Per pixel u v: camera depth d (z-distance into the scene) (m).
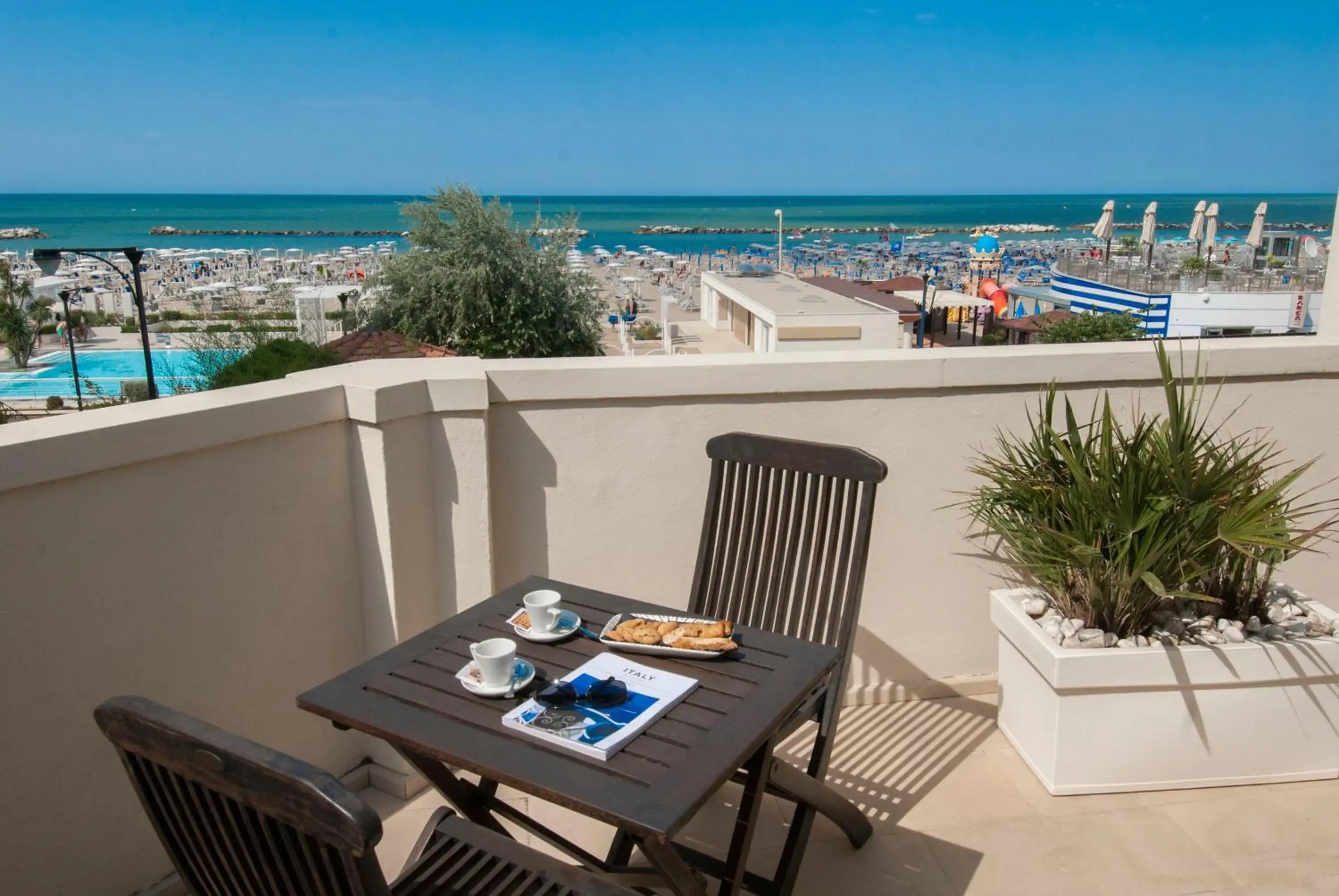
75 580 1.82
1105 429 2.34
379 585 2.42
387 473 2.32
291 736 2.33
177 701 2.04
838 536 2.24
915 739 2.70
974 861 2.18
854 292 31.59
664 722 1.49
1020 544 2.51
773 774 1.89
